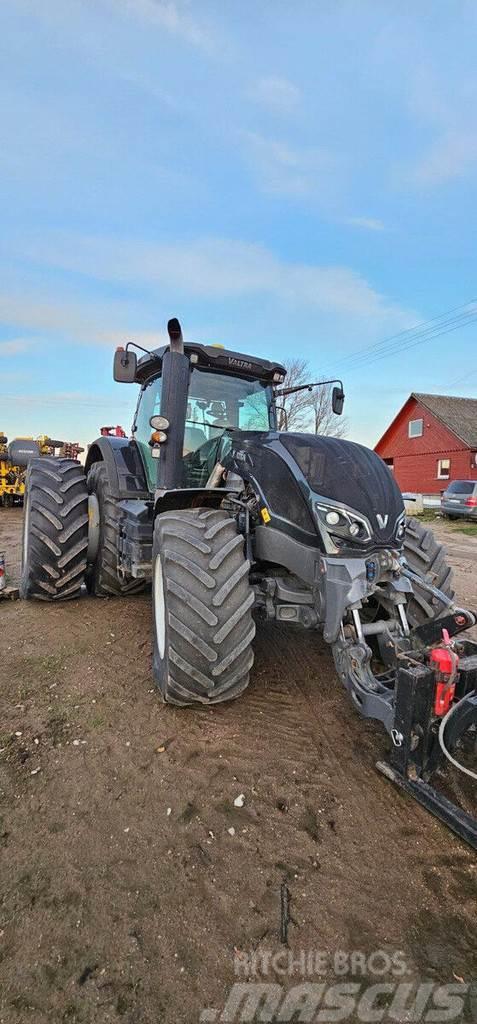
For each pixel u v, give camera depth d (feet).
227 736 8.25
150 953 4.70
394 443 99.86
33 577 14.29
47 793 6.84
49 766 7.42
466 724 6.23
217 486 11.11
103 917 5.05
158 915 5.09
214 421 12.94
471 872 5.70
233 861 5.78
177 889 5.39
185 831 6.21
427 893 5.43
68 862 5.71
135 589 15.25
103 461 15.39
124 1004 4.27
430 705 6.47
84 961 4.62
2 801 6.67
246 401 13.38
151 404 14.01
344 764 7.57
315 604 8.38
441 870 5.72
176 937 4.87
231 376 13.23
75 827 6.24
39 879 5.48
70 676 10.39
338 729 8.54
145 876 5.54
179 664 7.64
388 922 5.09
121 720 8.69
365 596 7.82
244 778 7.22
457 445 84.02
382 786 7.09
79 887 5.39
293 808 6.64
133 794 6.86
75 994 4.33
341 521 8.08
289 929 4.98
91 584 15.80
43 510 14.11
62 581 14.29
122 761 7.56
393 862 5.82
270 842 6.07
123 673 10.53
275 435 10.10
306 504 8.54
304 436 9.68
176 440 10.55
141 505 12.19
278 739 8.20
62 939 4.82
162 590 8.68
